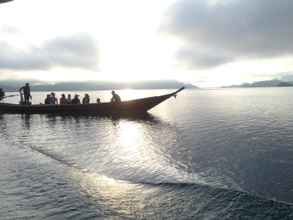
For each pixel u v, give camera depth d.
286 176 9.72
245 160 11.91
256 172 10.20
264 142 15.65
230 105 48.47
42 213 6.92
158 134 18.80
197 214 6.87
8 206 7.31
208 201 7.52
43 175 9.79
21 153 13.16
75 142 15.90
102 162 11.66
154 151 13.71
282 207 7.13
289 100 63.78
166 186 8.62
